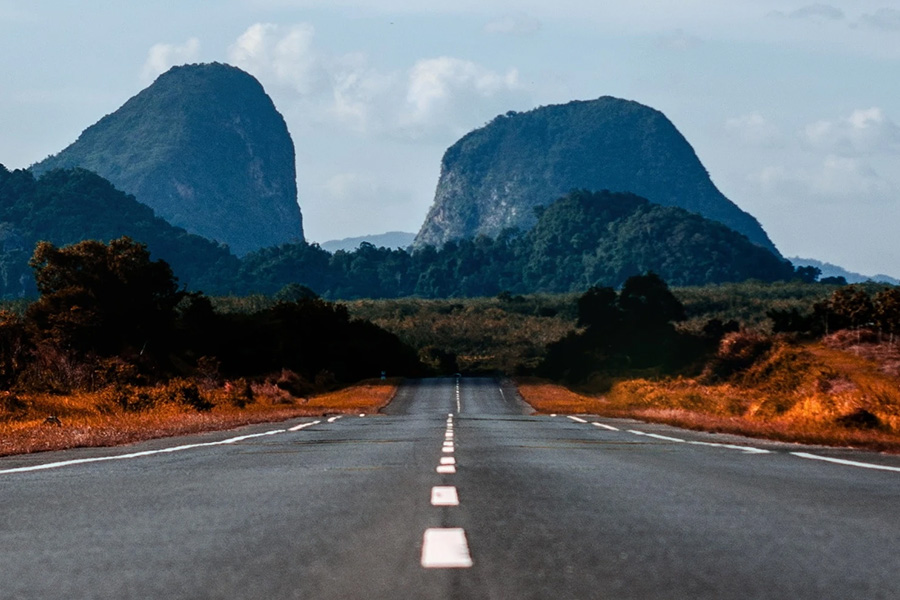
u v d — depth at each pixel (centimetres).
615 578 1003
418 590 938
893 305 18075
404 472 2312
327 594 923
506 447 3459
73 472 2370
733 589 950
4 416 6419
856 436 4012
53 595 939
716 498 1753
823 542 1248
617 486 1973
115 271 19538
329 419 8062
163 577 1025
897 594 925
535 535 1304
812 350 16550
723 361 18825
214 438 4269
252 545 1234
